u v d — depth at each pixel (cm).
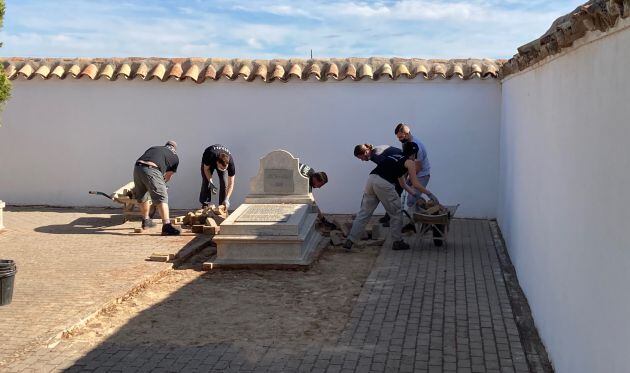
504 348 612
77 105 1434
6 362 570
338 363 579
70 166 1449
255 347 621
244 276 888
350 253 1034
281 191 1151
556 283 564
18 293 777
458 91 1345
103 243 1075
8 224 1247
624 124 364
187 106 1414
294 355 600
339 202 1398
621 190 367
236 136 1409
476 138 1349
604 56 414
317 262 962
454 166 1359
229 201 1402
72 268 902
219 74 1391
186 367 570
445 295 790
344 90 1374
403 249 1052
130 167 1437
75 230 1189
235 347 621
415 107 1359
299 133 1395
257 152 1407
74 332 655
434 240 1074
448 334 651
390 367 569
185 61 1438
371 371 561
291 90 1387
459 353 600
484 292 804
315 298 788
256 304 764
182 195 1434
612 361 375
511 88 1071
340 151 1388
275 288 831
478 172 1355
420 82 1352
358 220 1045
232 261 929
